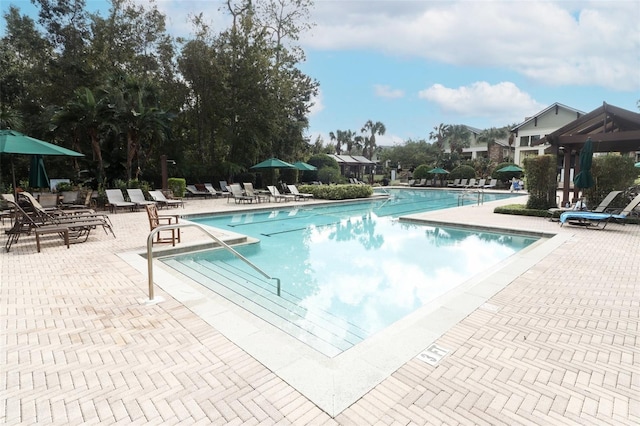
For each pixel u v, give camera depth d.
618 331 3.42
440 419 2.21
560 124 33.94
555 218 10.77
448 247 8.38
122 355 2.95
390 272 6.45
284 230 10.55
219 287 5.27
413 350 3.05
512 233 9.45
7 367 2.75
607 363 2.85
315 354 3.01
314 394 2.44
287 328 4.09
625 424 2.15
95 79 18.75
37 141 9.36
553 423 2.17
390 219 12.69
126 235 8.21
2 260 5.91
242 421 2.18
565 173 12.92
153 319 3.65
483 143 50.25
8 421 2.16
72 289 4.52
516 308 3.99
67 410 2.27
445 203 19.20
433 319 3.69
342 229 10.75
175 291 4.47
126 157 16.91
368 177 38.22
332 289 5.52
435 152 44.16
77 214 9.67
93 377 2.63
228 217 12.90
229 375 2.67
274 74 21.67
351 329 4.14
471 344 3.16
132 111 14.57
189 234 8.46
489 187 30.08
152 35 20.95
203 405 2.32
